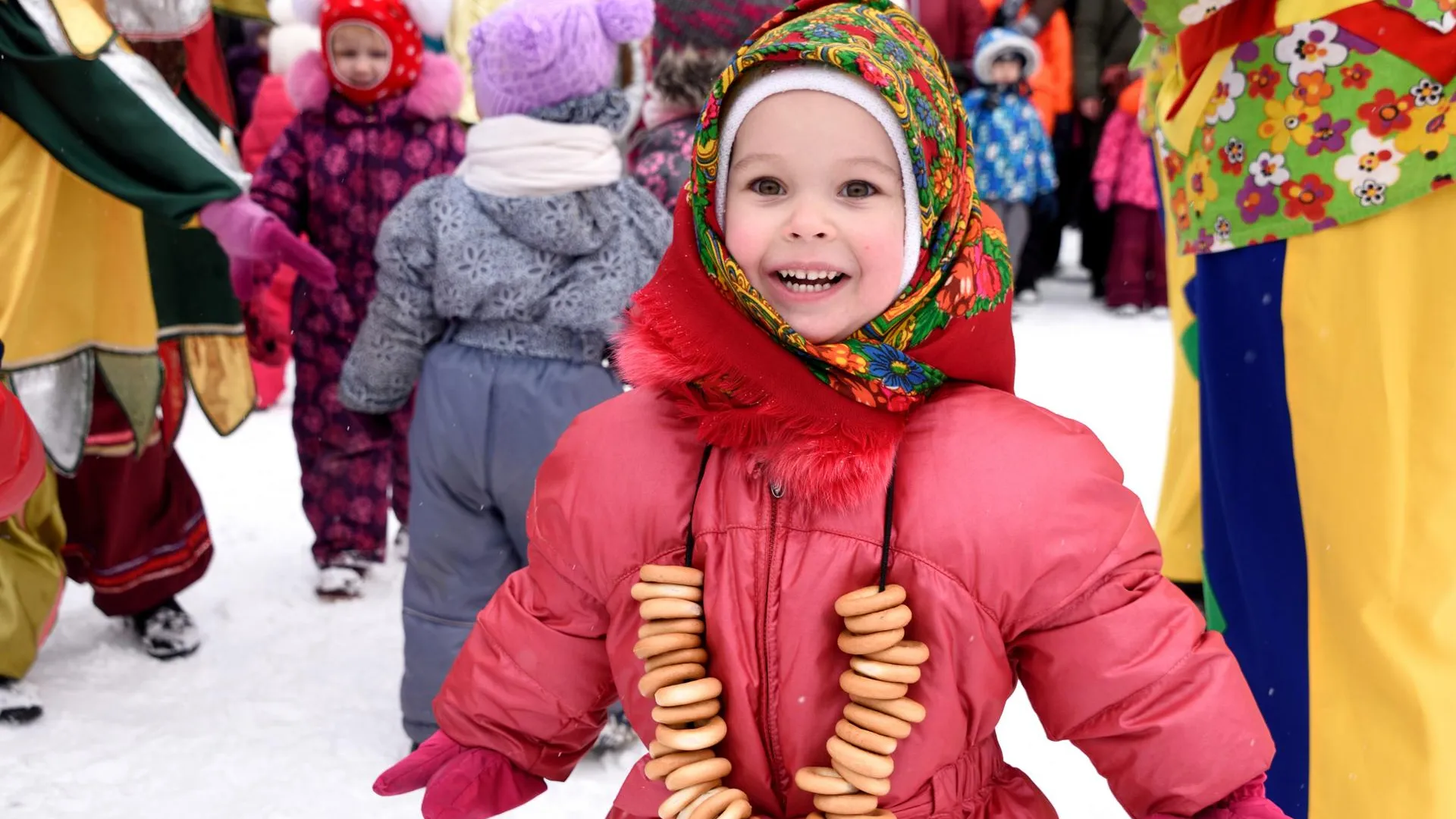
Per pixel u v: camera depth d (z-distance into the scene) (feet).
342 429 11.51
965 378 4.49
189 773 8.25
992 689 4.12
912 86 4.19
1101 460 4.18
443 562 8.18
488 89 8.07
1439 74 5.41
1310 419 5.95
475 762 4.72
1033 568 4.00
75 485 9.57
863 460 4.02
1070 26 26.63
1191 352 7.41
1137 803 4.14
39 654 10.05
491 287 7.91
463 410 7.97
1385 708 5.71
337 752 8.59
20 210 8.09
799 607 4.12
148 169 8.45
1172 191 6.74
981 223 4.45
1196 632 4.11
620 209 8.07
